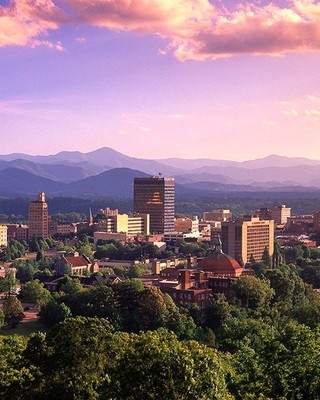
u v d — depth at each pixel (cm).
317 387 11094
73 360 13625
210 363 11438
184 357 11062
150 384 10938
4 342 16725
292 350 12019
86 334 13900
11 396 12888
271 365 11731
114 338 14188
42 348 14100
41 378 13312
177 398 10869
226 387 12006
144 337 11906
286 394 11225
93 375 13338
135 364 11169
